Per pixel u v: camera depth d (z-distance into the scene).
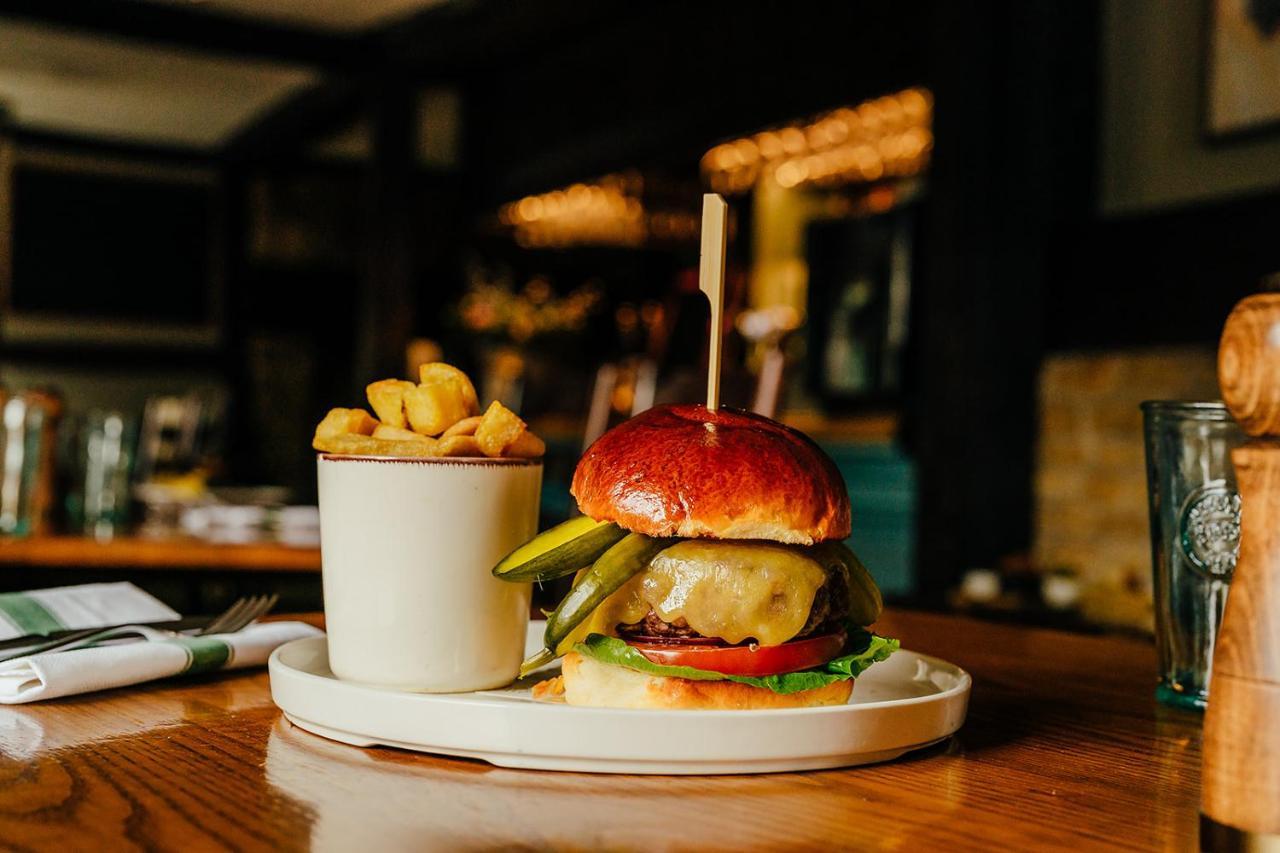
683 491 0.78
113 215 9.75
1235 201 3.39
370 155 6.93
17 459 2.43
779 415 2.23
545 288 9.84
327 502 0.90
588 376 9.48
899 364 5.41
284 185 10.28
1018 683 1.09
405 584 0.88
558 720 0.71
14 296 9.46
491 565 0.89
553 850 0.57
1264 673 0.56
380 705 0.76
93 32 6.20
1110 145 3.94
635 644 0.80
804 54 4.84
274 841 0.58
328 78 7.70
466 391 0.91
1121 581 3.46
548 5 5.47
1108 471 3.70
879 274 5.55
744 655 0.78
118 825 0.60
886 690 0.98
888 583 5.03
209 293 10.07
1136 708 0.98
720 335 0.86
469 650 0.89
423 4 6.31
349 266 10.48
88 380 9.77
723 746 0.71
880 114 6.40
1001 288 3.88
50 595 1.16
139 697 0.96
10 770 0.71
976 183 3.89
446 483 0.87
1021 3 3.91
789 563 0.79
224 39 6.48
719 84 5.32
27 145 9.38
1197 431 0.94
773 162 7.60
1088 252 3.78
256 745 0.79
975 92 3.90
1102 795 0.71
